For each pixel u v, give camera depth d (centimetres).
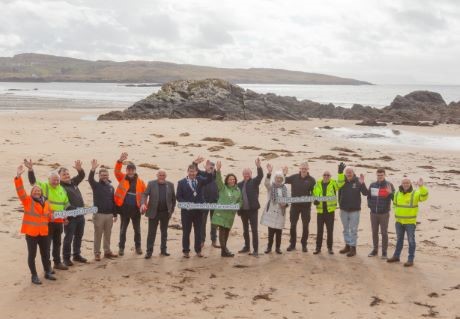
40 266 1152
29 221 1033
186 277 1094
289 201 1267
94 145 3120
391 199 1250
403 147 3834
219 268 1156
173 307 941
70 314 903
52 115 6081
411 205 1198
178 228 1535
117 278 1080
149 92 17800
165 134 3844
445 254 1309
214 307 945
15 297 973
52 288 1020
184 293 1007
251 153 3005
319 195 1265
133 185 1242
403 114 6881
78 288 1022
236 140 3716
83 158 2627
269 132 4500
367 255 1282
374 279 1098
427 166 2861
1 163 2356
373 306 962
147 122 4959
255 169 2489
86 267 1150
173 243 1381
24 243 1296
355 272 1138
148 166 2412
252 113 6341
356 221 1262
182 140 3528
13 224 1449
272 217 1270
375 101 15050
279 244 1282
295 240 1308
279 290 1030
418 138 4547
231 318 900
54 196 1116
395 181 2381
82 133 3759
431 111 7294
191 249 1325
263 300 981
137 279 1077
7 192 1819
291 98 8250
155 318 895
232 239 1441
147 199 1247
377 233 1266
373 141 4212
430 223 1639
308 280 1085
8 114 5944
